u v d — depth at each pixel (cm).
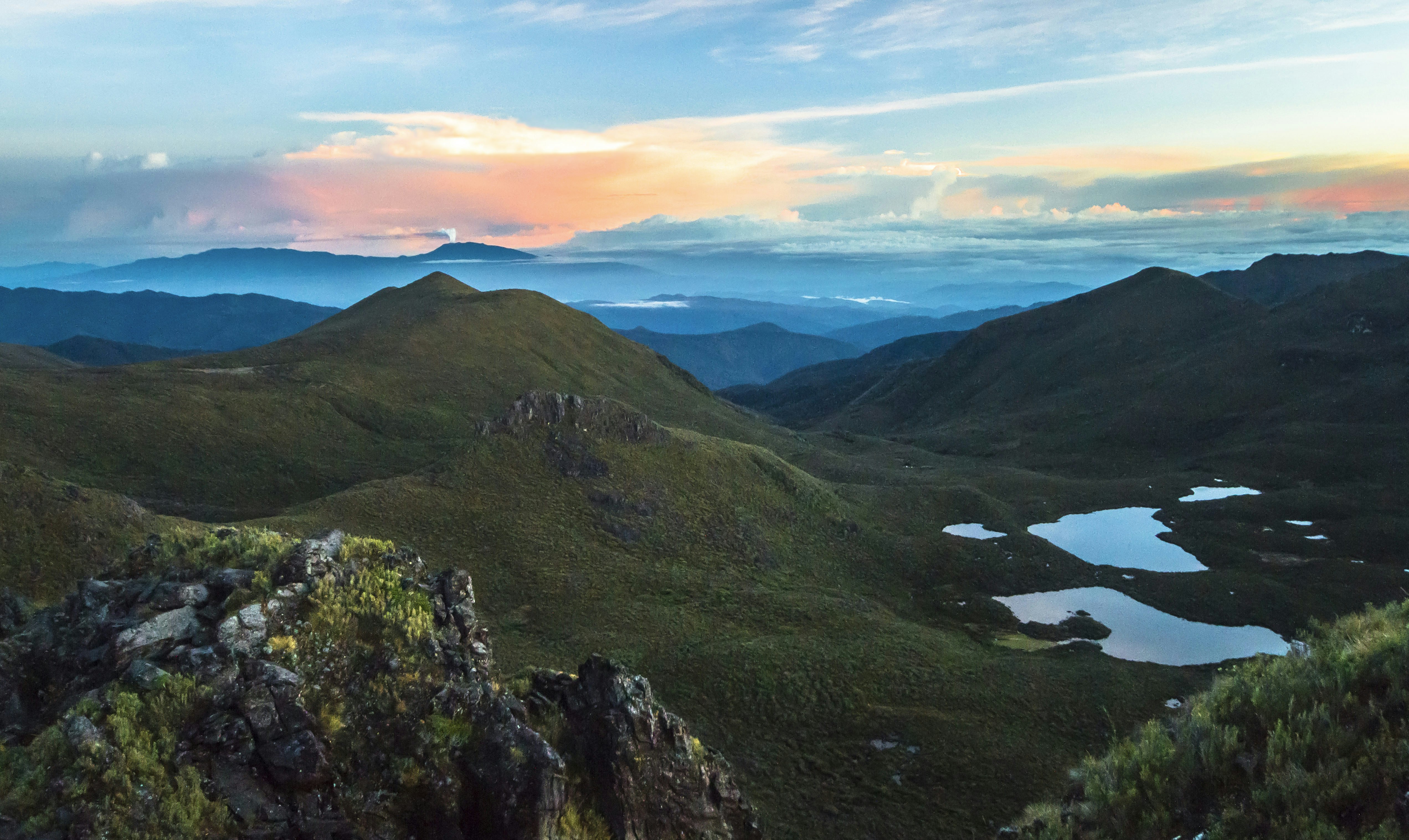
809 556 8444
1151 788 1052
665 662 5028
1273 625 7012
